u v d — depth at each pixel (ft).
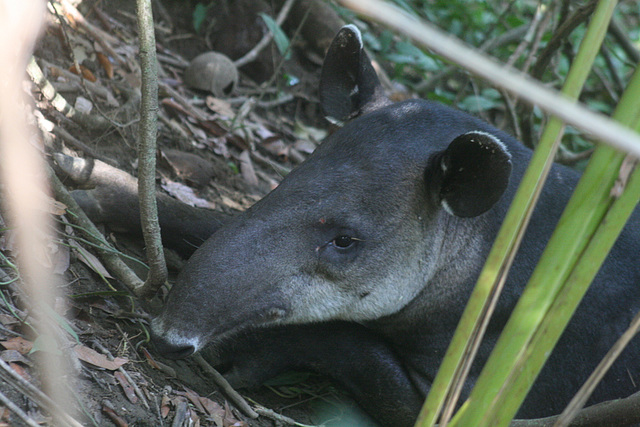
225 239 16.48
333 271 17.07
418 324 18.84
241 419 16.89
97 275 18.15
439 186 16.75
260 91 33.65
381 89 20.11
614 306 18.24
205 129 28.91
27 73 21.57
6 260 15.39
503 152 14.79
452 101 36.29
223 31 33.99
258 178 29.04
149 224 15.97
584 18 27.17
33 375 13.60
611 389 18.22
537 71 29.99
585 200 9.18
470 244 18.26
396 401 18.94
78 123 22.85
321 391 20.08
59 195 18.29
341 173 17.06
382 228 17.12
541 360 9.70
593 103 38.73
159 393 15.80
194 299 15.72
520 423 15.65
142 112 15.07
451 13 40.11
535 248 18.24
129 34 29.96
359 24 36.76
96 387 14.62
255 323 16.53
